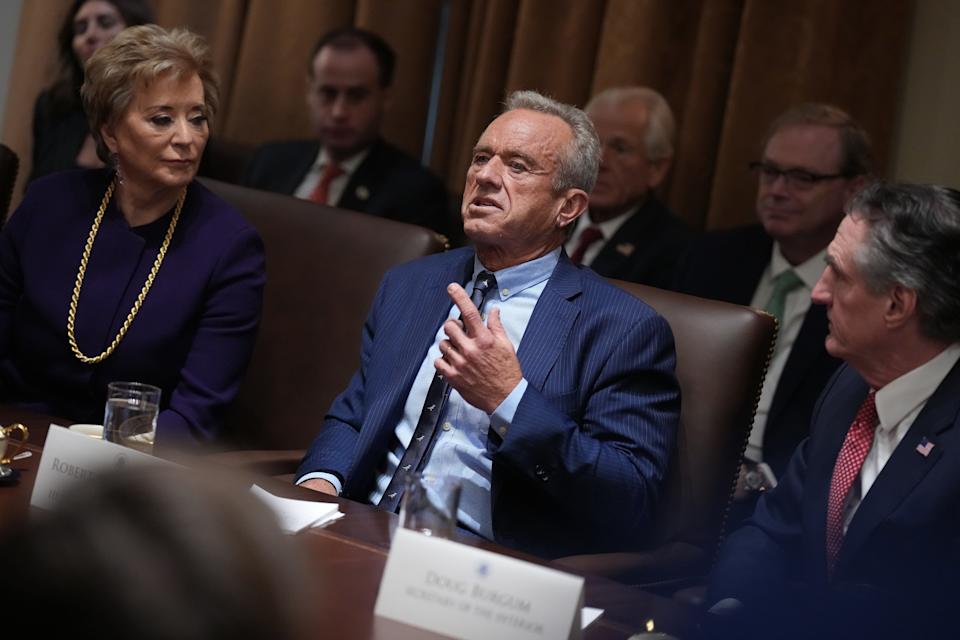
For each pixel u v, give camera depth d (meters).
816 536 4.11
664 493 4.40
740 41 7.70
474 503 4.26
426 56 8.75
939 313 3.87
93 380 4.86
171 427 4.65
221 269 4.92
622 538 4.22
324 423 4.71
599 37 8.19
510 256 4.57
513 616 2.46
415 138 8.79
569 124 4.60
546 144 4.50
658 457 4.24
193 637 0.95
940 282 3.85
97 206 4.97
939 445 3.88
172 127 4.76
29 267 4.93
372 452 4.39
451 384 4.07
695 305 4.60
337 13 8.96
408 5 8.71
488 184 4.50
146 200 4.92
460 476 4.27
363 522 3.36
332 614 2.52
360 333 5.17
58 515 0.98
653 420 4.27
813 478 4.20
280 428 5.23
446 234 7.95
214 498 1.02
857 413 4.21
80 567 0.95
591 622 2.83
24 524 0.98
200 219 5.00
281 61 9.07
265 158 8.17
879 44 7.49
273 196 5.50
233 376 4.91
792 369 6.05
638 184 7.12
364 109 7.83
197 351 4.88
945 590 3.78
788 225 6.35
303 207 5.42
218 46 9.26
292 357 5.26
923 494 3.85
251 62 9.13
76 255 4.90
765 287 6.50
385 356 4.60
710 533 4.46
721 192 7.79
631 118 7.07
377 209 7.78
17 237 5.00
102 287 4.86
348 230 5.30
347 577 2.80
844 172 6.32
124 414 3.19
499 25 8.42
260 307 5.02
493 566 2.49
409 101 8.74
